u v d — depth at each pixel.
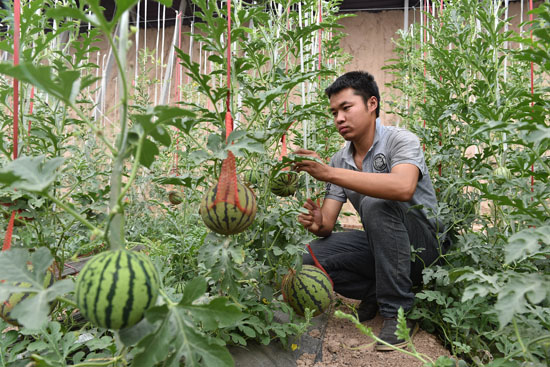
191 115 1.06
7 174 0.95
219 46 1.99
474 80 3.08
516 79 3.54
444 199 2.94
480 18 2.76
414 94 4.37
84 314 0.98
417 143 2.70
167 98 4.84
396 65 4.92
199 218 3.22
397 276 2.51
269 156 2.52
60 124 2.16
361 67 8.34
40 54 2.33
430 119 3.43
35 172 1.03
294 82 1.74
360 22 8.41
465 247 2.43
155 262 1.89
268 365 1.97
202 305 1.12
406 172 2.54
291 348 2.18
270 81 2.33
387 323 2.48
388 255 2.53
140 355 1.03
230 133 1.49
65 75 0.93
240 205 1.51
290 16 2.79
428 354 2.24
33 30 1.90
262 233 2.07
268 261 2.12
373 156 2.83
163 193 3.59
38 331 1.58
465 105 3.07
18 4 1.45
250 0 3.62
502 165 2.60
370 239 2.73
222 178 1.50
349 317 1.39
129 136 1.13
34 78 0.91
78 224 1.96
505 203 1.53
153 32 8.54
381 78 8.25
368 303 2.86
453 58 3.09
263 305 2.04
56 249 1.86
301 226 2.33
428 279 2.38
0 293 0.98
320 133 3.70
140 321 1.11
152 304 1.03
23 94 2.00
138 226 3.59
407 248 2.55
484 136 2.65
